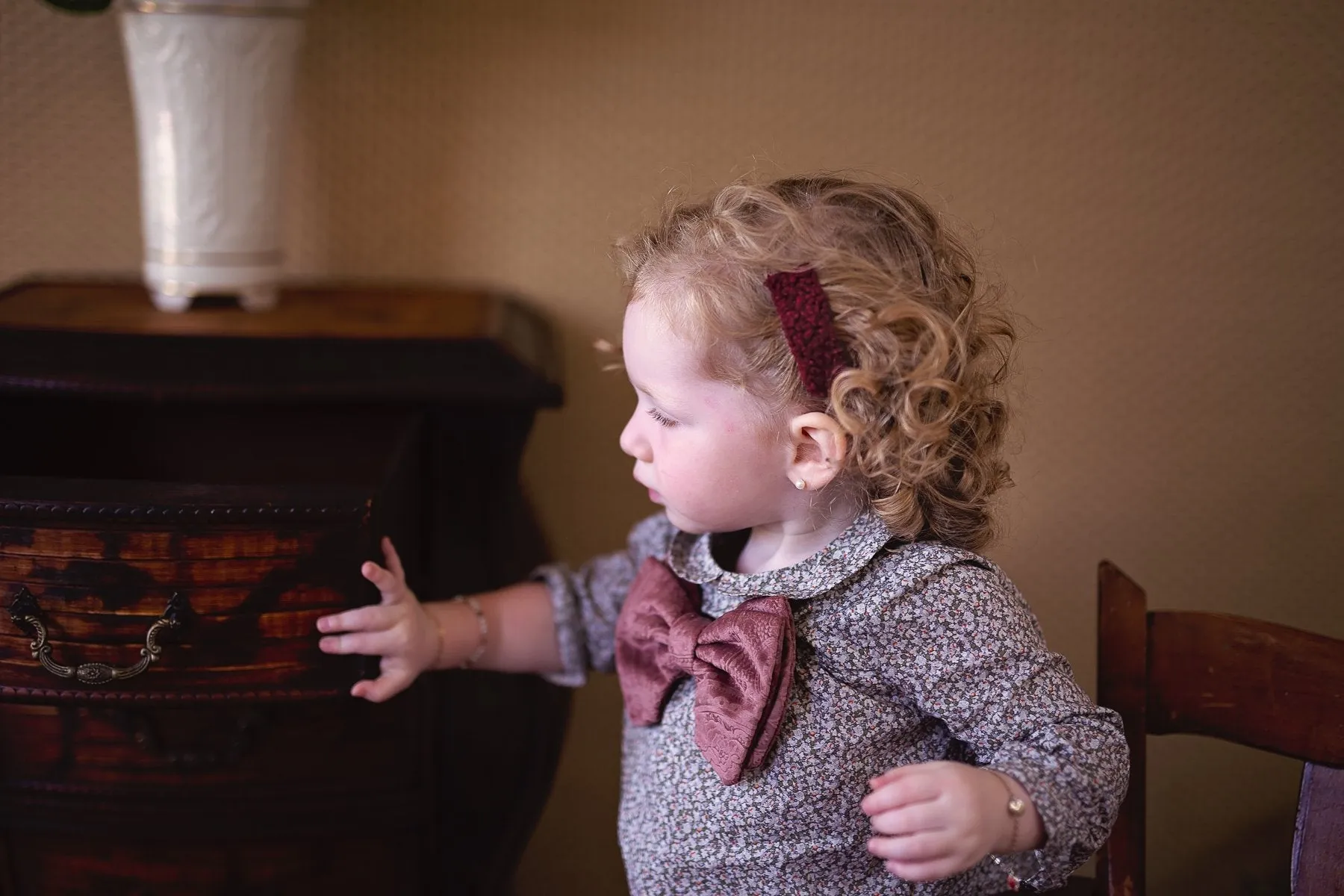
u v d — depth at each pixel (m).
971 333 0.84
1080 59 1.25
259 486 0.85
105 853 0.96
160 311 1.10
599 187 1.28
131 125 1.25
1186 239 1.29
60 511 0.78
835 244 0.80
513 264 1.31
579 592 1.04
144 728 0.92
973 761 0.84
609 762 1.46
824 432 0.79
